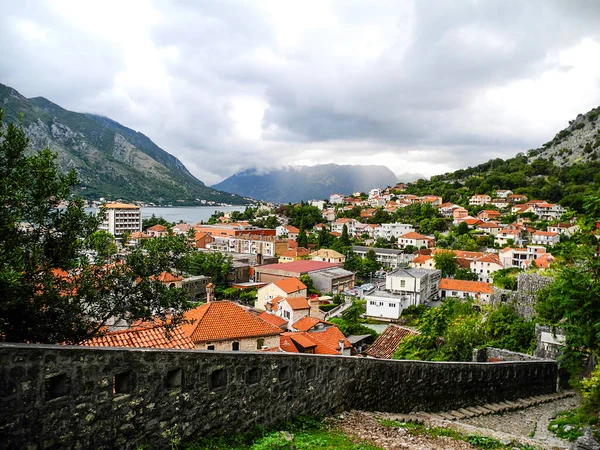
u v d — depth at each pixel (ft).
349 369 46.80
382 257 460.55
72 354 25.00
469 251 420.77
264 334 100.07
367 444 36.22
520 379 72.28
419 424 46.57
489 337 101.45
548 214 548.72
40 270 45.57
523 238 469.57
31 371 23.18
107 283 52.49
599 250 47.80
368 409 49.11
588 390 55.26
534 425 56.85
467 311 130.21
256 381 36.78
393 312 267.80
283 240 466.29
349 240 527.40
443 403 58.49
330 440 36.11
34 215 46.21
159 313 57.88
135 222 593.01
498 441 41.60
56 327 45.03
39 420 23.44
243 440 34.22
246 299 298.97
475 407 62.64
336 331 152.56
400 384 52.90
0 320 39.81
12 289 37.93
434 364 57.26
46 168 47.91
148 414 28.73
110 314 53.06
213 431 32.96
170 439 29.96
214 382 33.50
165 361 29.84
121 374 27.96
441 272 359.66
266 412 37.45
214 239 504.02
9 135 43.86
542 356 87.15
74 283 49.19
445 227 565.53
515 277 149.79
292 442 34.09
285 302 199.62
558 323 86.12
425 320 108.17
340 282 351.46
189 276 293.02
